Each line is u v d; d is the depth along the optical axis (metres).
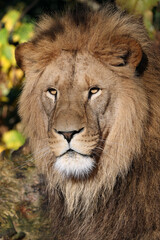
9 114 15.38
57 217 8.45
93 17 7.95
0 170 10.11
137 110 7.49
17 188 9.62
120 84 7.55
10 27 13.71
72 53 7.59
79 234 8.21
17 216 9.03
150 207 7.64
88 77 7.46
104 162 7.75
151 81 7.71
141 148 7.66
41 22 8.40
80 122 7.27
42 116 7.95
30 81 8.02
